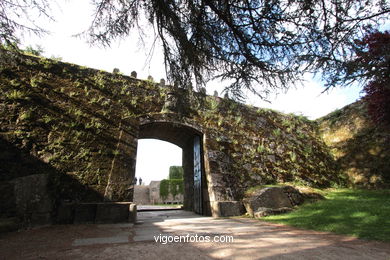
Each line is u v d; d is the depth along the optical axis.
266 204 7.13
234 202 7.42
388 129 7.69
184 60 3.26
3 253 2.75
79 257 2.54
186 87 3.58
